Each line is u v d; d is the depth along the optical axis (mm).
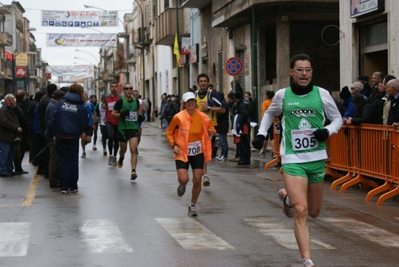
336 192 15289
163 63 65750
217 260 8797
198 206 13375
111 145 23484
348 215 12383
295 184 8000
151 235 10477
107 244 9797
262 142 8477
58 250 9414
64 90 18656
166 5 60594
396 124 13336
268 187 16234
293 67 8305
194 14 48438
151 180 17656
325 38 30938
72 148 15367
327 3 28703
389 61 20641
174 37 52656
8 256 9039
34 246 9688
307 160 8156
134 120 18531
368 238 10297
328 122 14664
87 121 15586
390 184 13992
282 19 29891
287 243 9867
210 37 43500
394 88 14391
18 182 17734
